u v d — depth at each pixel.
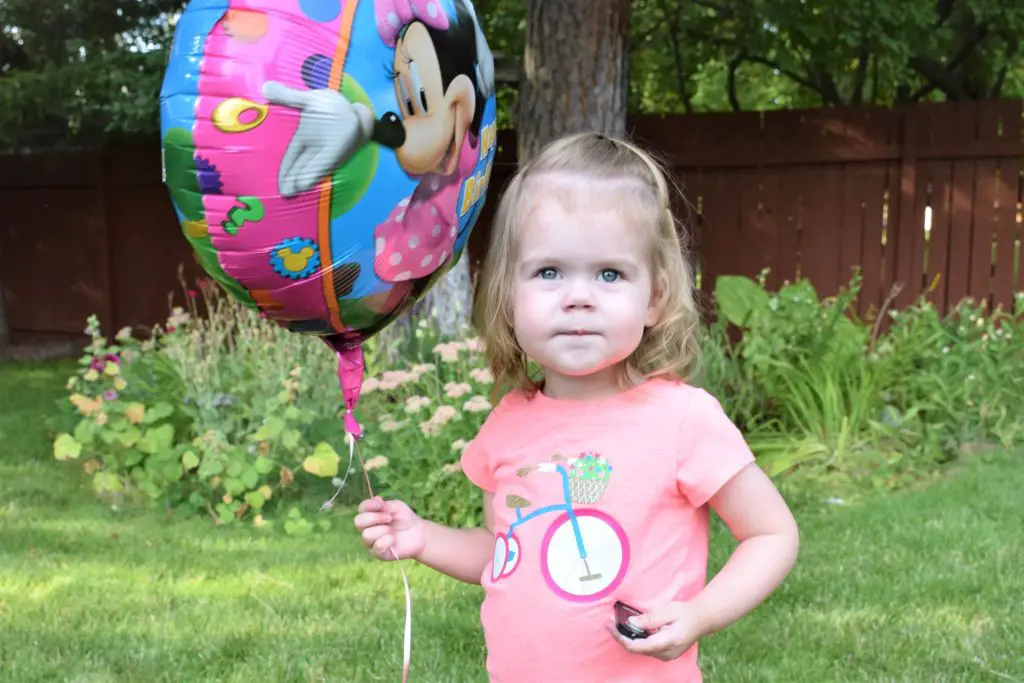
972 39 8.45
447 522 4.08
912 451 5.06
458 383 4.47
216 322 5.64
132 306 9.46
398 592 3.47
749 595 1.38
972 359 5.28
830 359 5.35
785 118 7.12
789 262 7.29
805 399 5.37
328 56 1.39
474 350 4.49
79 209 9.45
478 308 1.68
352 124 1.40
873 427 5.10
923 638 2.94
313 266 1.48
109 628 3.14
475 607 3.32
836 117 7.04
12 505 4.59
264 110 1.36
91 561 3.80
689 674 1.45
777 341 5.43
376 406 4.94
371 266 1.52
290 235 1.44
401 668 2.82
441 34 1.55
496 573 1.49
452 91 1.57
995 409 5.25
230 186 1.39
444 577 3.63
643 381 1.52
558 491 1.45
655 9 8.97
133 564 3.77
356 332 1.68
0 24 7.93
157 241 9.29
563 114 5.52
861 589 3.34
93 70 7.75
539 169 1.49
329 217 1.44
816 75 9.48
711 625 1.35
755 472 1.45
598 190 1.42
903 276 7.05
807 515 4.26
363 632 3.09
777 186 7.24
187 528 4.29
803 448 5.12
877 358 5.58
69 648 2.98
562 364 1.41
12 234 9.79
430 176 1.54
